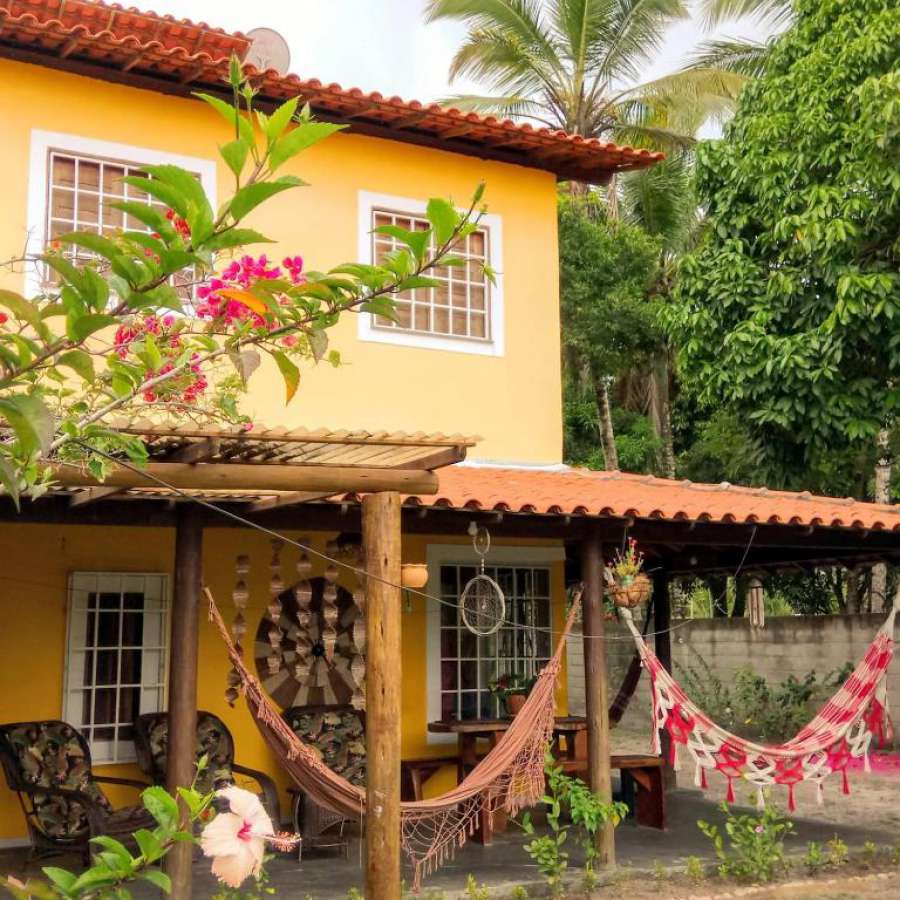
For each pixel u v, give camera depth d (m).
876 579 18.14
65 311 2.38
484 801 8.09
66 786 8.62
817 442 13.47
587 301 18.98
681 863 9.09
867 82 12.45
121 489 6.62
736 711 17.53
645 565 13.05
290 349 4.50
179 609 7.39
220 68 9.71
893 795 12.57
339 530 8.11
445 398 11.23
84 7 9.87
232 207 2.28
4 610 9.32
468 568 11.53
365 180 11.12
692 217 22.92
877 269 12.96
